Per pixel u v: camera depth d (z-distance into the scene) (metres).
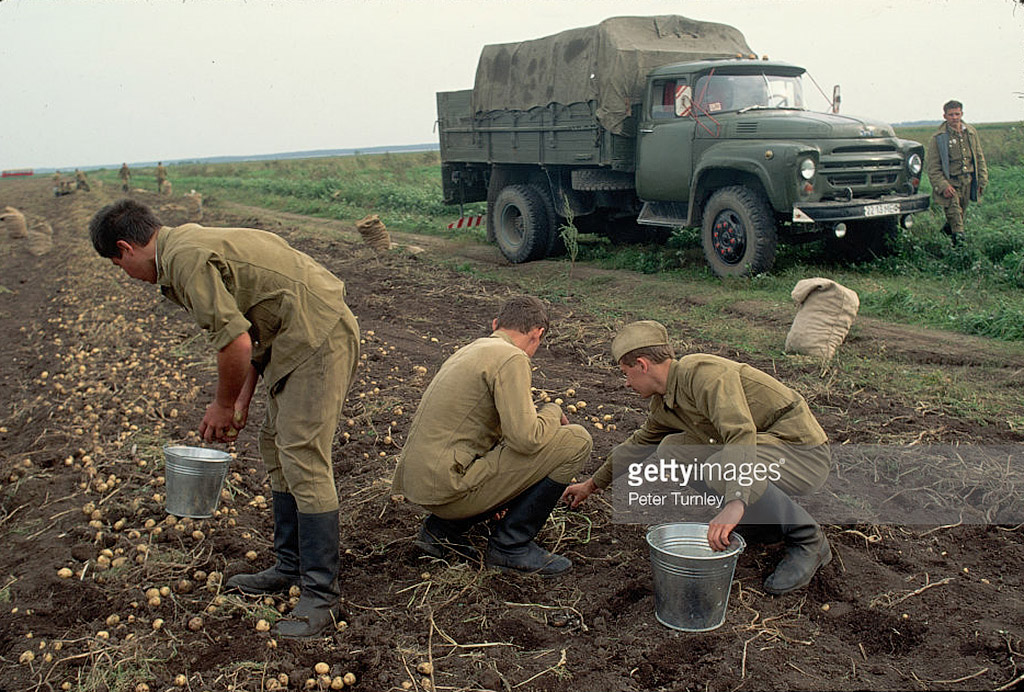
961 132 10.91
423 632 3.43
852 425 5.43
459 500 3.68
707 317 8.66
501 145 13.07
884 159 10.20
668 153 10.93
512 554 3.80
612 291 10.41
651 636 3.30
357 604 3.66
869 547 3.92
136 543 4.20
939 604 3.44
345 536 4.27
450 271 12.55
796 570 3.57
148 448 5.51
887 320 8.35
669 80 10.88
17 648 3.41
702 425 3.72
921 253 10.74
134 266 3.31
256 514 4.59
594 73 11.17
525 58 12.32
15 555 4.29
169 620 3.56
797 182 9.56
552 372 7.07
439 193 24.12
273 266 3.31
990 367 6.65
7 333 10.54
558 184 12.55
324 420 3.41
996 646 3.14
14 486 5.12
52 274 15.29
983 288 9.25
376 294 11.15
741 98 10.66
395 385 6.68
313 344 3.34
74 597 3.76
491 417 3.70
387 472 4.93
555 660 3.22
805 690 2.95
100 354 8.47
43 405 6.81
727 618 3.39
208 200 31.66
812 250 11.43
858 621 3.36
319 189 29.33
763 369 6.81
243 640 3.37
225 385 3.27
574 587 3.71
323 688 3.10
